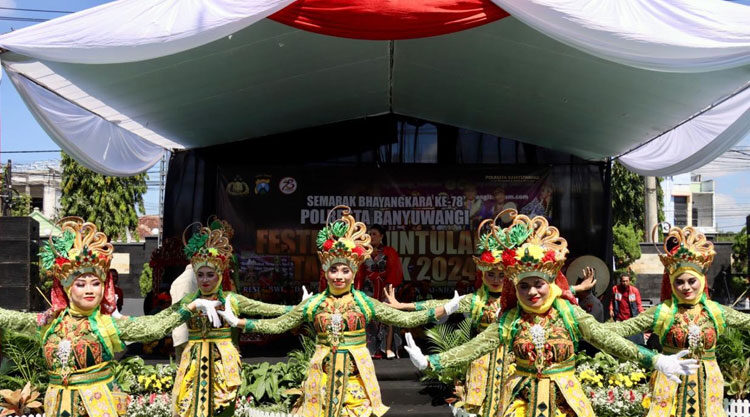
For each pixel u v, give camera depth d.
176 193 10.77
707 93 6.81
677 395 5.32
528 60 7.14
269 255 10.74
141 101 7.78
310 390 5.60
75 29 5.52
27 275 9.05
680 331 5.35
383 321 5.70
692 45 5.25
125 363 7.62
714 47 5.22
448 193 10.88
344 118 10.81
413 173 10.90
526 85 8.03
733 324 5.38
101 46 5.51
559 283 4.53
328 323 5.61
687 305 5.42
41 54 5.52
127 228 28.77
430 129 10.96
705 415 5.26
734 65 5.37
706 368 5.34
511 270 4.41
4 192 21.92
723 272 19.41
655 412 5.39
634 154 9.95
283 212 10.81
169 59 6.66
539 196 10.86
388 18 5.79
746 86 6.62
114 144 8.72
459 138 10.94
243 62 7.24
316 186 10.85
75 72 6.50
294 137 10.91
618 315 10.34
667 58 5.46
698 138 8.31
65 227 4.74
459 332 7.88
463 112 9.92
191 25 5.50
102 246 4.80
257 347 9.98
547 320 4.39
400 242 10.83
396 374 7.69
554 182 10.86
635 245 18.94
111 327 4.76
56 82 6.74
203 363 6.05
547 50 6.70
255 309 6.12
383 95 9.89
